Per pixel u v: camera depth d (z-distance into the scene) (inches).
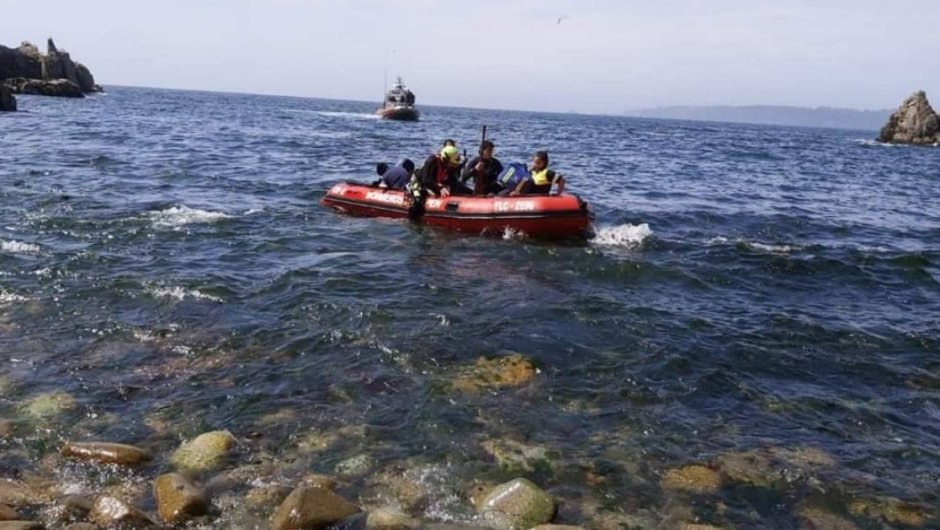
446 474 196.1
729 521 181.6
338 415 226.7
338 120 2751.0
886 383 275.3
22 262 372.2
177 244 435.2
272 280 365.7
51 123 1475.1
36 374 246.2
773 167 1375.5
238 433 213.5
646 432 225.5
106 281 347.3
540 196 498.0
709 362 283.9
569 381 260.2
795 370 283.1
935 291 421.7
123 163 831.1
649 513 183.2
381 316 315.9
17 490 176.9
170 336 285.3
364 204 563.8
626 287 392.8
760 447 219.8
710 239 542.6
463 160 572.4
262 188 702.5
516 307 340.2
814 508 189.3
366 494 184.5
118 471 190.1
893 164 1710.1
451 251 454.9
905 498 195.3
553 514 177.3
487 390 249.1
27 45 3501.5
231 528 166.7
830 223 656.4
